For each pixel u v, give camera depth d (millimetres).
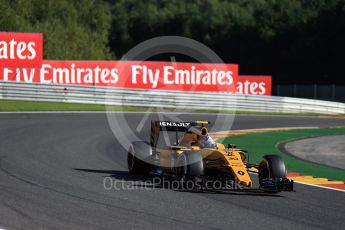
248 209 38031
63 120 95000
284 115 131625
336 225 34531
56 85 122688
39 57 128125
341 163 65812
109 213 35688
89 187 44281
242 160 46031
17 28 198125
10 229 31219
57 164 55188
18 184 44406
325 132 100375
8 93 119562
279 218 35781
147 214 35719
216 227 33000
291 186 42531
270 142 83000
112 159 60562
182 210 37094
